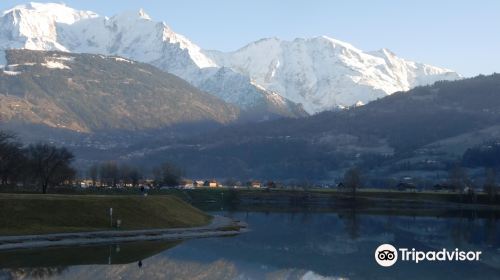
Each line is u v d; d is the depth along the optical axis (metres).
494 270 112.69
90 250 117.56
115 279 91.62
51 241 121.25
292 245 146.00
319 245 146.88
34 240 120.69
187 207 190.50
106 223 142.75
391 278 103.88
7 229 125.31
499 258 128.00
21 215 131.88
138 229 146.12
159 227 153.88
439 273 108.69
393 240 159.38
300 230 183.38
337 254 132.62
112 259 109.50
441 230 189.88
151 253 120.06
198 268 107.38
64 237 126.12
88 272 95.69
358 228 194.12
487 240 161.62
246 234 166.25
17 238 120.38
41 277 90.25
